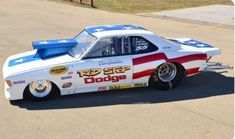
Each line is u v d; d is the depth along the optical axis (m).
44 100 7.80
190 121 6.78
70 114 7.13
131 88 8.57
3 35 15.27
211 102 7.71
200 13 22.55
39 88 7.70
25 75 7.48
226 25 18.61
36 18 20.20
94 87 7.91
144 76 8.16
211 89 8.51
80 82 7.76
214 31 16.95
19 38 14.64
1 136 6.21
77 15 21.48
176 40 9.38
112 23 18.64
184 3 27.20
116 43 7.92
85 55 7.75
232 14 22.16
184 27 17.95
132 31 8.17
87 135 6.25
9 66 7.86
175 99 7.90
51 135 6.25
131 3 27.23
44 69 7.57
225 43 14.13
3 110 7.30
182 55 8.33
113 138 6.13
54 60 7.81
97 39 7.86
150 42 8.17
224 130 6.42
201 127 6.54
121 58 7.92
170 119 6.87
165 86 8.39
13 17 20.48
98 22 18.94
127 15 21.80
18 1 28.69
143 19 20.30
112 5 26.27
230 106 7.50
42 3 27.48
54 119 6.90
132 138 6.12
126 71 7.97
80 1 26.94
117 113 7.16
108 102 7.75
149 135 6.23
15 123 6.71
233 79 9.27
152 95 8.14
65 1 28.38
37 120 6.85
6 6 25.42
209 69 8.77
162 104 7.62
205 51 8.61
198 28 17.72
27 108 7.42
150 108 7.41
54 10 23.67
